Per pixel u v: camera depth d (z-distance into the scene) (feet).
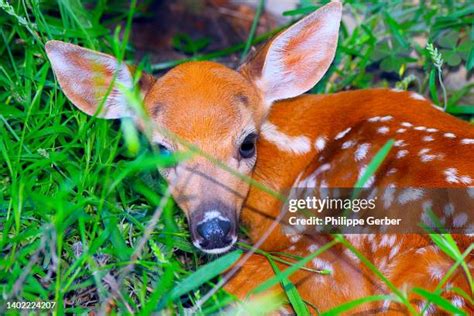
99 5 22.48
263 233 17.89
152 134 16.02
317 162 17.24
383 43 21.85
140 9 25.61
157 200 16.08
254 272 16.67
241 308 15.02
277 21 27.17
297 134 17.60
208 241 14.98
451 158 15.83
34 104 18.62
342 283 15.93
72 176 17.06
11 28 21.06
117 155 18.81
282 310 16.10
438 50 21.40
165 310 14.51
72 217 15.75
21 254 15.07
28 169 16.51
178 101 15.85
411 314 14.58
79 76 17.24
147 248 16.43
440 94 21.84
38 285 14.83
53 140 17.90
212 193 15.24
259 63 17.24
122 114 17.61
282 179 17.62
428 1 23.56
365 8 22.45
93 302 15.87
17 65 21.03
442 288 14.24
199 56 24.45
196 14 27.40
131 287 15.92
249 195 17.74
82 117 18.06
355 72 22.02
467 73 21.57
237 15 27.43
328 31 17.29
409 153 16.07
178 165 15.57
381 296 13.56
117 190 17.71
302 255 16.72
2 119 17.72
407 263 15.14
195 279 13.94
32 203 16.33
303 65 17.60
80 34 19.71
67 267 15.75
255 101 16.84
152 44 26.22
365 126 16.98
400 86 20.94
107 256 16.03
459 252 13.84
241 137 15.88
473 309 14.48
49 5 21.95
